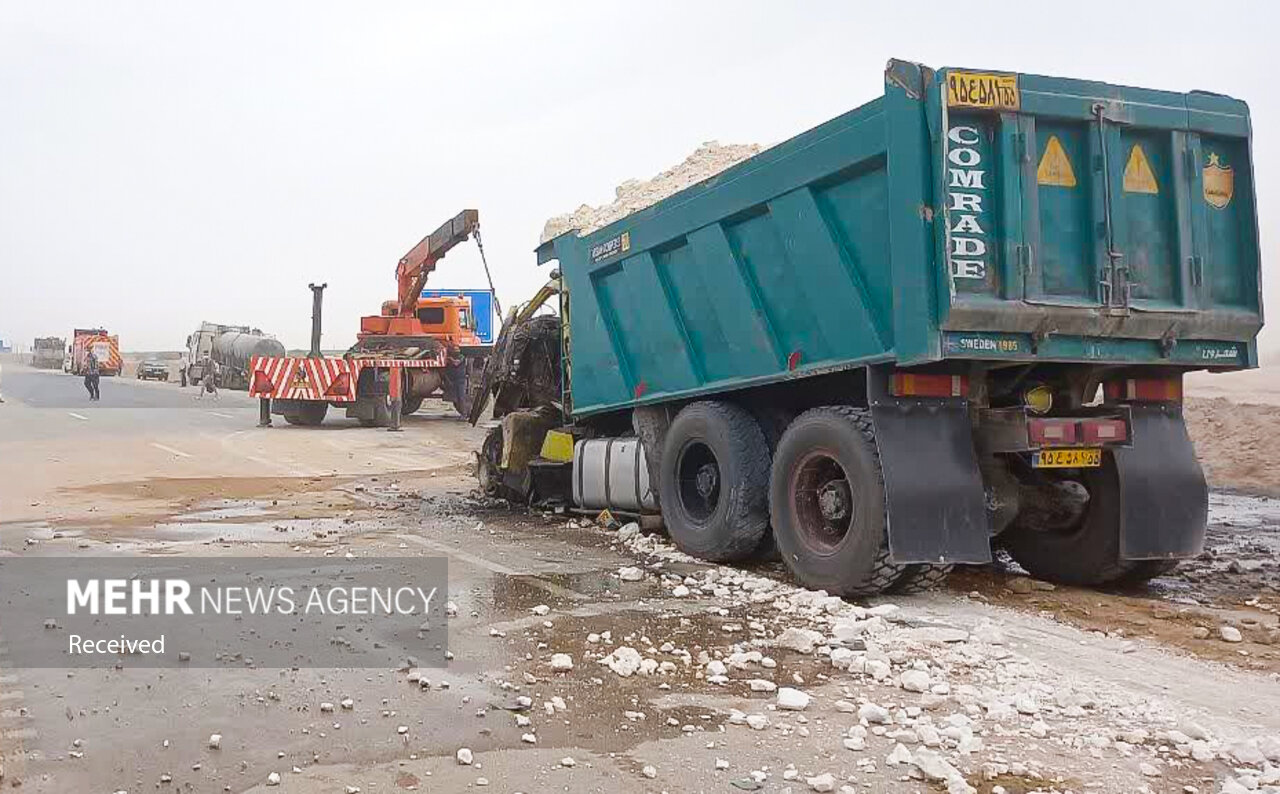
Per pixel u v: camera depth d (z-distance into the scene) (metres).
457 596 7.07
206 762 4.06
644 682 5.12
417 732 4.40
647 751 4.19
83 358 66.25
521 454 11.90
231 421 25.92
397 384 24.05
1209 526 10.20
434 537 9.77
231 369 42.47
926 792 3.80
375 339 27.30
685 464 9.08
